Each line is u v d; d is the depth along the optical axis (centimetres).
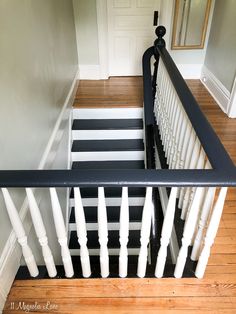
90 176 98
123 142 335
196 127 124
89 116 347
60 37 272
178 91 161
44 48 211
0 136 131
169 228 118
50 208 214
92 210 301
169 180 96
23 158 162
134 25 380
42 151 202
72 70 347
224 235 177
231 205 204
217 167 99
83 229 120
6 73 138
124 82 406
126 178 97
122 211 113
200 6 364
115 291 134
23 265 152
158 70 275
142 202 304
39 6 198
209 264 152
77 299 132
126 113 345
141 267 135
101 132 333
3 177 99
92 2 347
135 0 360
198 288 136
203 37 388
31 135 177
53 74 240
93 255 254
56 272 142
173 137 198
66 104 300
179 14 369
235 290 136
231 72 319
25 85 166
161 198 226
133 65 416
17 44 154
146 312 127
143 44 396
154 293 133
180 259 130
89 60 398
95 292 134
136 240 276
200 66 419
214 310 127
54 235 224
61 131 271
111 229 293
